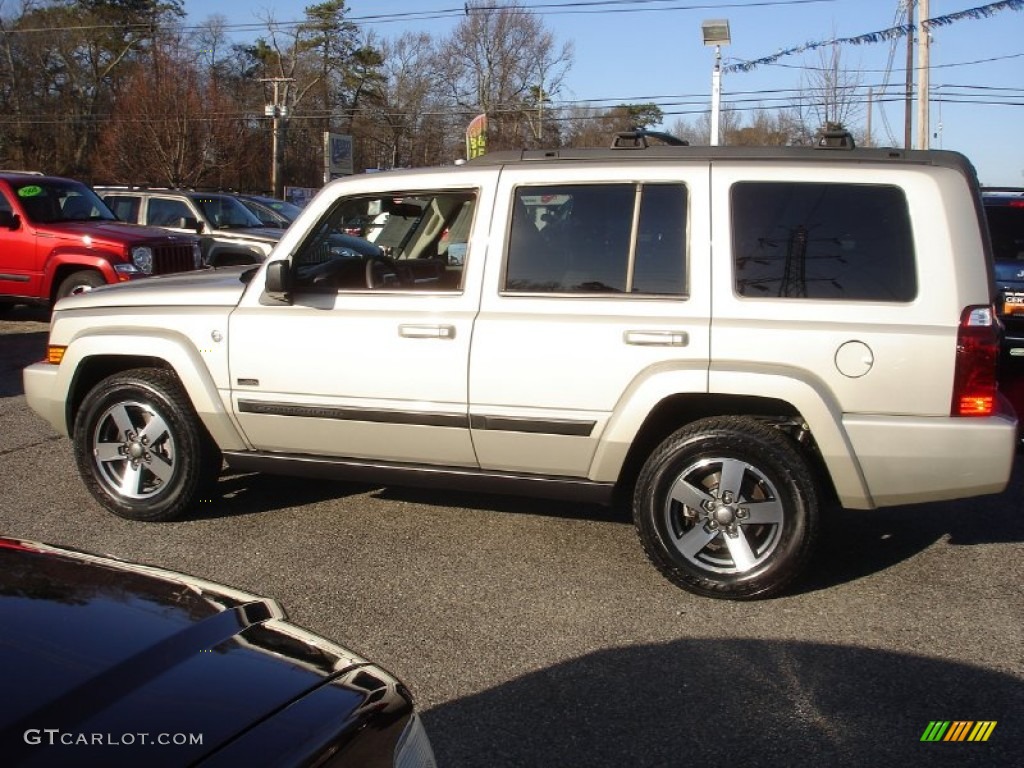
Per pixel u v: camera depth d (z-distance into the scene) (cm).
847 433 438
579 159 491
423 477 510
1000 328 444
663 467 457
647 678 383
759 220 457
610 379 462
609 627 429
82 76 5603
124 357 564
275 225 1770
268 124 5184
